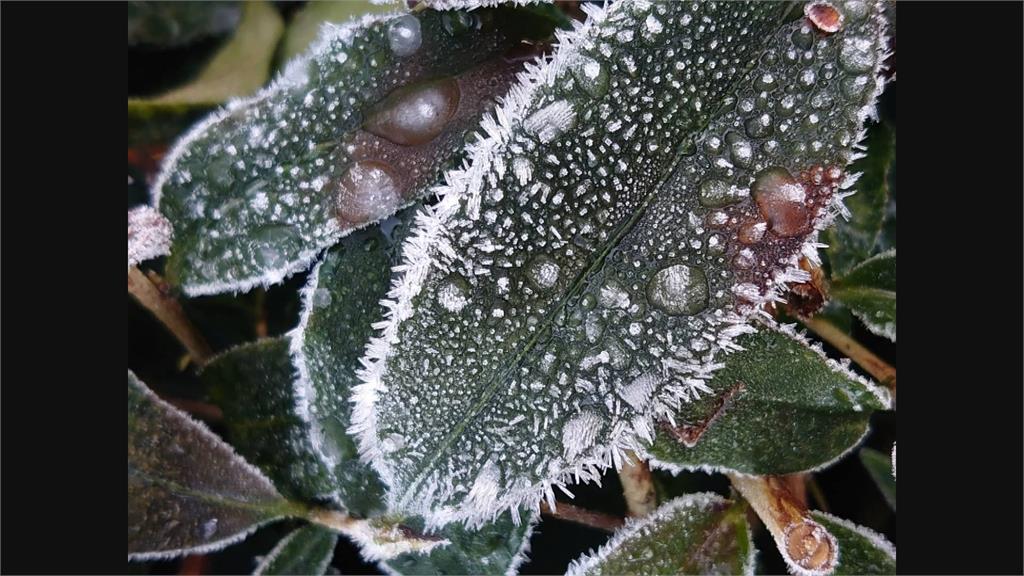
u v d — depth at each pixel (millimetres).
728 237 89
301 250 94
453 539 98
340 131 94
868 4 87
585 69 88
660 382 89
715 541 100
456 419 88
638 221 89
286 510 101
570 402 88
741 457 97
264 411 103
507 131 87
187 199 96
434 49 94
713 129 89
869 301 104
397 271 93
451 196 87
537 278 88
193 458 100
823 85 88
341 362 96
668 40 88
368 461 92
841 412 98
